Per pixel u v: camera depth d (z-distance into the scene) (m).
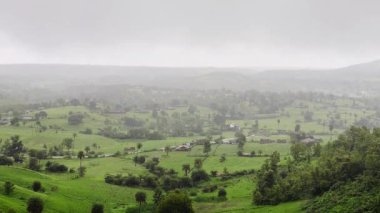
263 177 166.88
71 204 151.25
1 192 139.88
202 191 184.62
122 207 163.88
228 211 147.50
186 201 136.88
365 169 133.62
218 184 194.62
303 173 155.50
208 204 163.00
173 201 135.38
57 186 171.00
